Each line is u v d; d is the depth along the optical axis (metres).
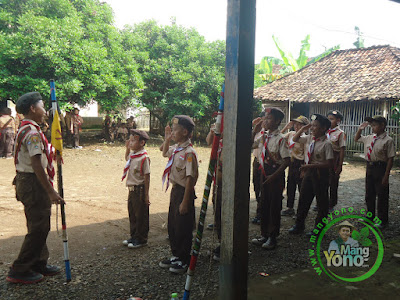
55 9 13.59
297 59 20.31
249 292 2.97
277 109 4.18
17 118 11.86
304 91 15.26
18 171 3.18
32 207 3.17
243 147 2.19
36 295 3.02
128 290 3.13
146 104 16.94
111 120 15.95
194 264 2.68
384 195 4.93
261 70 21.75
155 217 5.61
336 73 15.86
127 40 15.88
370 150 5.03
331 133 5.78
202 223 2.68
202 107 15.89
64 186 7.64
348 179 9.26
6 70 11.90
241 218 2.23
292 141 5.27
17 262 3.23
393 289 3.01
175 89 15.97
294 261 3.77
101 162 11.05
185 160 3.57
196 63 16.34
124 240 4.45
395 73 13.88
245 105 2.17
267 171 4.21
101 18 14.98
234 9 2.11
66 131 14.15
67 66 12.46
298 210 4.76
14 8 13.36
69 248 4.21
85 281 3.31
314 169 4.56
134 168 4.17
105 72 13.45
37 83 11.85
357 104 13.66
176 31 17.20
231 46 2.14
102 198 6.70
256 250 4.15
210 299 2.92
